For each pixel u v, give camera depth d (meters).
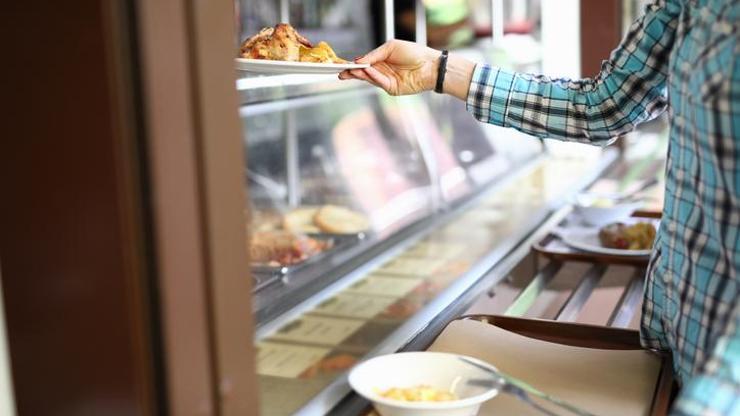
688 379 1.11
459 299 1.72
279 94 1.95
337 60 1.45
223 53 0.84
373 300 1.76
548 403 1.18
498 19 3.42
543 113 1.45
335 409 1.21
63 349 0.85
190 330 0.83
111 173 0.79
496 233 2.29
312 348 1.48
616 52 1.38
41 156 0.81
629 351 1.35
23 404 0.88
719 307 1.05
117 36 0.77
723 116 0.95
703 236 1.08
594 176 3.06
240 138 0.87
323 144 2.47
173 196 0.80
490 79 1.47
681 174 1.11
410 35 3.20
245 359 0.90
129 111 0.78
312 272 1.93
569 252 1.98
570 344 1.42
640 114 1.40
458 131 3.03
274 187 2.29
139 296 0.81
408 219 2.43
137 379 0.82
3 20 0.80
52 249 0.83
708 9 1.01
